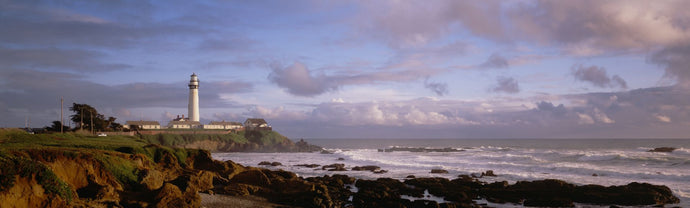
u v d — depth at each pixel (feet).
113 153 125.39
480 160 255.29
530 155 278.67
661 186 124.36
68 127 367.86
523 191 129.80
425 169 214.07
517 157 254.88
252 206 112.57
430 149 422.41
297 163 279.28
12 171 67.36
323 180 165.99
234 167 169.99
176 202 97.04
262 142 502.38
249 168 177.37
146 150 159.63
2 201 64.18
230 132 508.12
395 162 254.47
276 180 148.36
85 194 92.07
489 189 135.44
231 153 431.02
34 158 94.27
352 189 153.28
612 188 127.34
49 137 188.96
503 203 123.34
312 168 235.81
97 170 102.78
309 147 514.68
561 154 255.50
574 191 126.31
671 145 603.26
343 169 223.10
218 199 117.50
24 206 67.82
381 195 128.36
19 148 99.30
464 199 127.13
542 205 118.93
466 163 235.61
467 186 147.13
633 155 230.07
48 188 72.13
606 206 117.08
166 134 449.48
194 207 100.17
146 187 108.68
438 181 157.58
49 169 73.87
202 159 173.27
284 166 250.57
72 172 95.14
